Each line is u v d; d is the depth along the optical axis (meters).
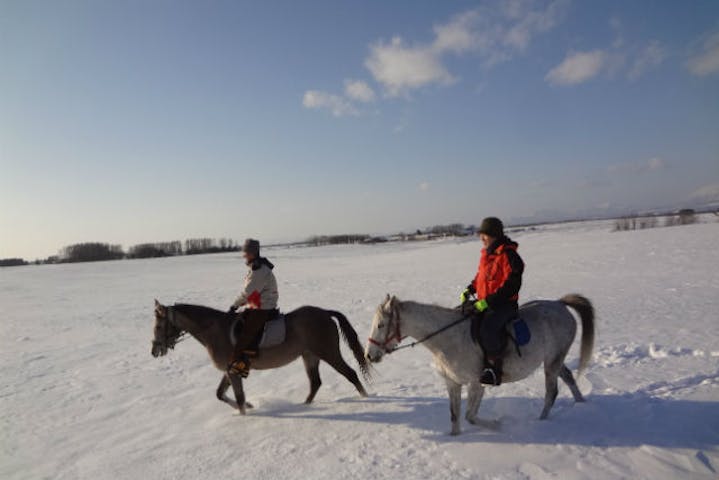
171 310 6.37
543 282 17.25
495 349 4.82
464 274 23.02
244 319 6.21
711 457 4.18
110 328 14.24
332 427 5.52
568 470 4.12
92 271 46.25
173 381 8.13
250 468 4.63
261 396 6.95
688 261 19.64
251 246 6.25
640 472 4.02
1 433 6.07
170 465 4.85
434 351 5.01
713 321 9.39
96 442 5.62
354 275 27.03
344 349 9.81
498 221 5.04
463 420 5.41
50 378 8.73
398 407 6.03
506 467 4.26
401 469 4.37
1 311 19.36
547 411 5.24
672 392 5.68
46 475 4.83
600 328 9.60
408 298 16.19
